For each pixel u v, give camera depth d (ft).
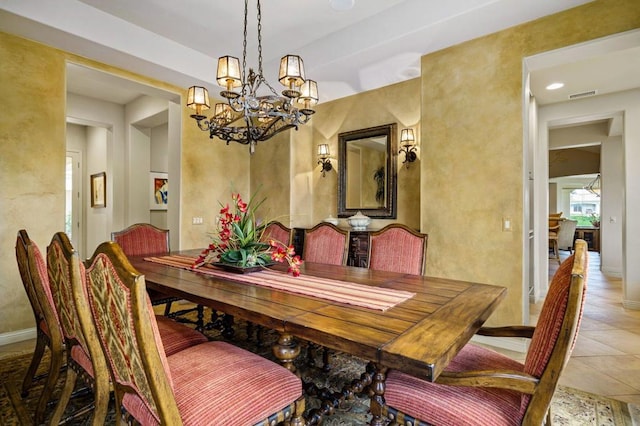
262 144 15.97
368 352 3.34
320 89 13.69
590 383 7.23
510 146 8.98
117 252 3.38
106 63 11.25
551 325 3.34
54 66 10.18
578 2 7.94
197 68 12.49
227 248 7.27
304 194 15.48
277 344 4.58
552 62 9.00
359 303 4.79
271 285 5.87
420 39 9.61
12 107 9.44
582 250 3.76
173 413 3.30
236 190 15.88
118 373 3.81
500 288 5.82
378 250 8.27
